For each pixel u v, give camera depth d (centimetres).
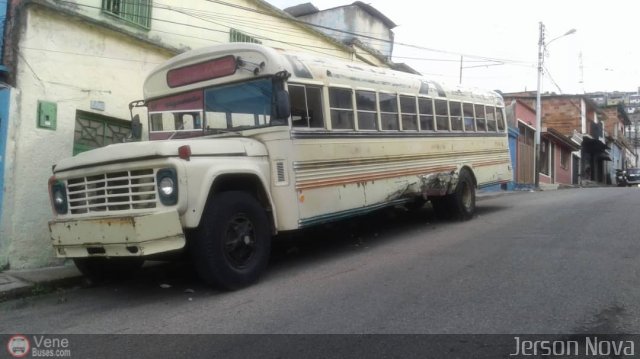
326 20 2033
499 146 1230
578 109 3794
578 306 503
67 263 812
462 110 1084
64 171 639
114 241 558
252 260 633
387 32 2194
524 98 3341
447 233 928
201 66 726
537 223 989
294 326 478
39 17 775
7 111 736
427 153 955
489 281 595
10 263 744
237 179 636
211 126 716
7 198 739
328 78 757
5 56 746
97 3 872
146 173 575
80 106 838
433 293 558
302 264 739
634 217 1013
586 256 696
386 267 686
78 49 834
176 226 553
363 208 797
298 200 683
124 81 915
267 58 668
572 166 3709
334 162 747
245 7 1226
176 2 1040
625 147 5844
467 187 1084
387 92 873
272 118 673
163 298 602
